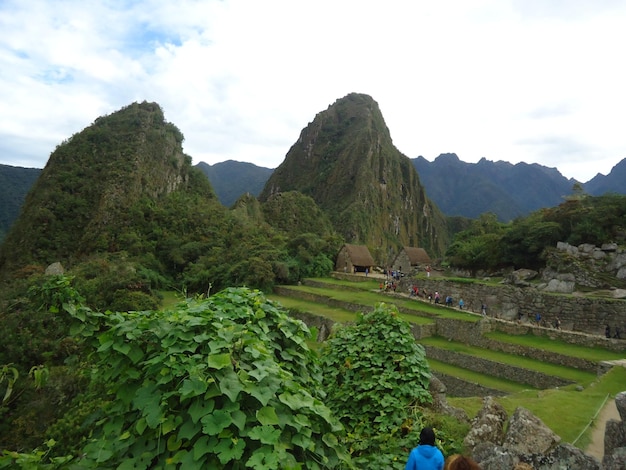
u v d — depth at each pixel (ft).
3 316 62.13
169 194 263.08
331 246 176.55
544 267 98.17
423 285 109.19
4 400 14.70
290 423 11.22
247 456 10.37
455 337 79.56
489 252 114.42
